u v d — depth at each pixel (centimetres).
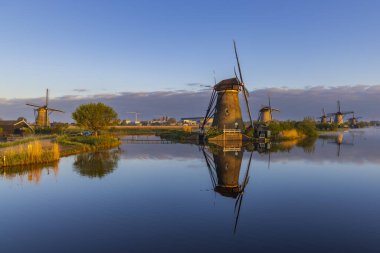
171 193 1462
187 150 3588
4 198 1366
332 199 1345
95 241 891
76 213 1153
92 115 4981
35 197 1384
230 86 5197
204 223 1038
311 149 3634
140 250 828
